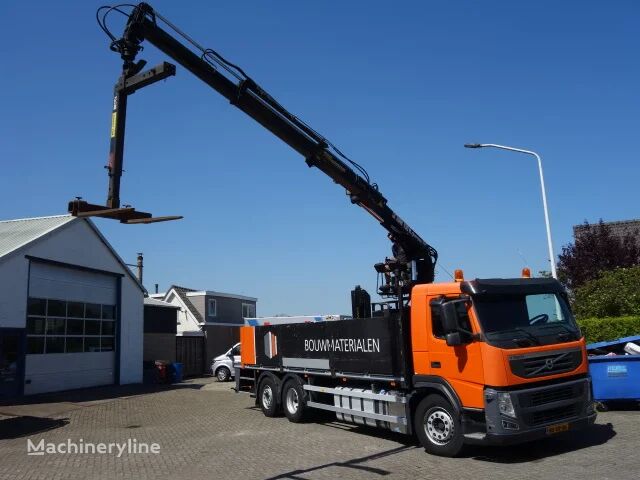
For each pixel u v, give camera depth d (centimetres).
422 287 980
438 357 939
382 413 1076
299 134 1167
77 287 2336
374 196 1263
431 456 935
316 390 1274
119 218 582
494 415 848
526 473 795
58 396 2050
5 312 1911
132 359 2653
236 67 1060
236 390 1620
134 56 779
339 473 852
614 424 1127
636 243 2514
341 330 1194
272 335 1465
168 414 1645
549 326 938
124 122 710
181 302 3891
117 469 938
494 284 920
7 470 945
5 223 2455
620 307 1883
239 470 901
